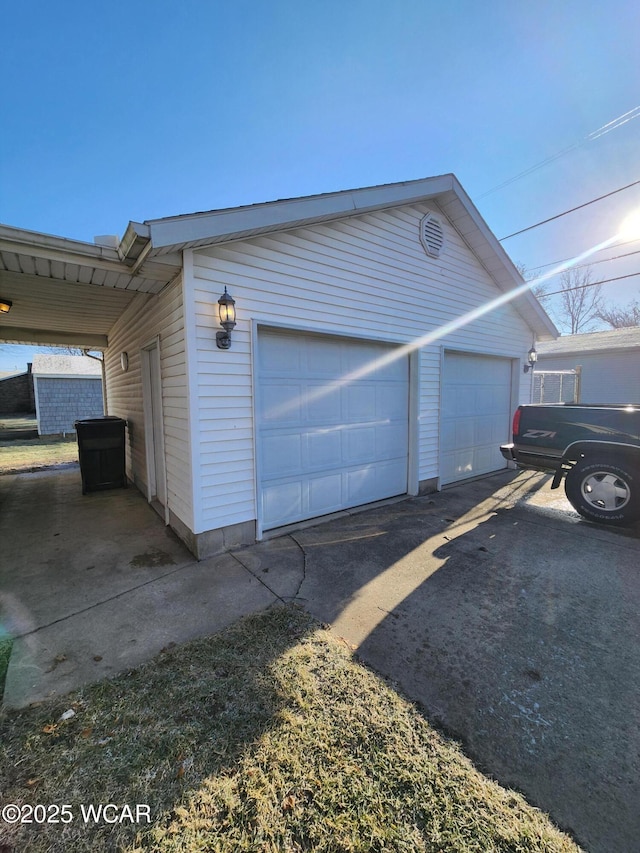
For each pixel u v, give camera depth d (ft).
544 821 4.49
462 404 21.95
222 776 5.07
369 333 15.96
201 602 9.53
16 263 10.73
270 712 6.09
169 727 5.84
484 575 10.91
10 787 4.92
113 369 27.07
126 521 16.02
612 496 14.84
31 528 15.20
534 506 17.54
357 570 11.23
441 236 18.69
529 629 8.39
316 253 13.93
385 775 5.06
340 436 16.01
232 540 12.65
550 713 6.12
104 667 7.20
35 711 6.14
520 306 24.02
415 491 18.99
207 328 11.49
